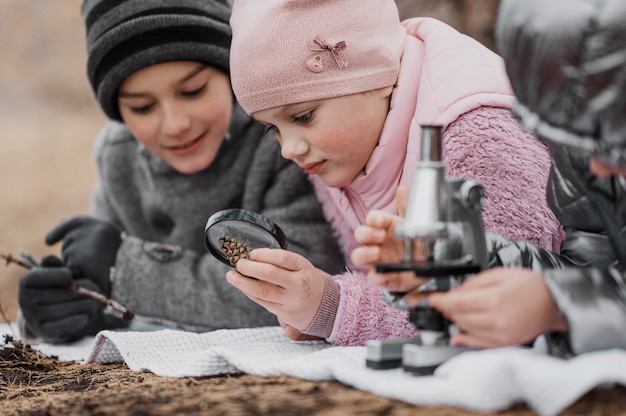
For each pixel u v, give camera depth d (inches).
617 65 46.7
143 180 105.0
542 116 49.7
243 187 100.7
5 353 75.6
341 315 70.8
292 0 72.8
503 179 70.1
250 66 73.4
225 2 96.3
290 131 75.4
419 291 55.9
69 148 302.0
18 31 336.8
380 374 53.9
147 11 88.7
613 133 47.6
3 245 237.5
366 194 80.0
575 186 58.6
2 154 293.1
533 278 51.6
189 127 91.2
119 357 75.5
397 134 76.5
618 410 47.4
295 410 50.4
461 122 72.1
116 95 93.5
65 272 92.5
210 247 71.2
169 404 53.9
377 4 76.3
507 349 55.9
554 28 47.9
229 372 63.5
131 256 99.9
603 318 50.6
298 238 97.1
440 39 78.2
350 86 73.7
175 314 98.1
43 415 54.2
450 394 48.5
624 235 57.5
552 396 46.5
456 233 55.4
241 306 96.4
